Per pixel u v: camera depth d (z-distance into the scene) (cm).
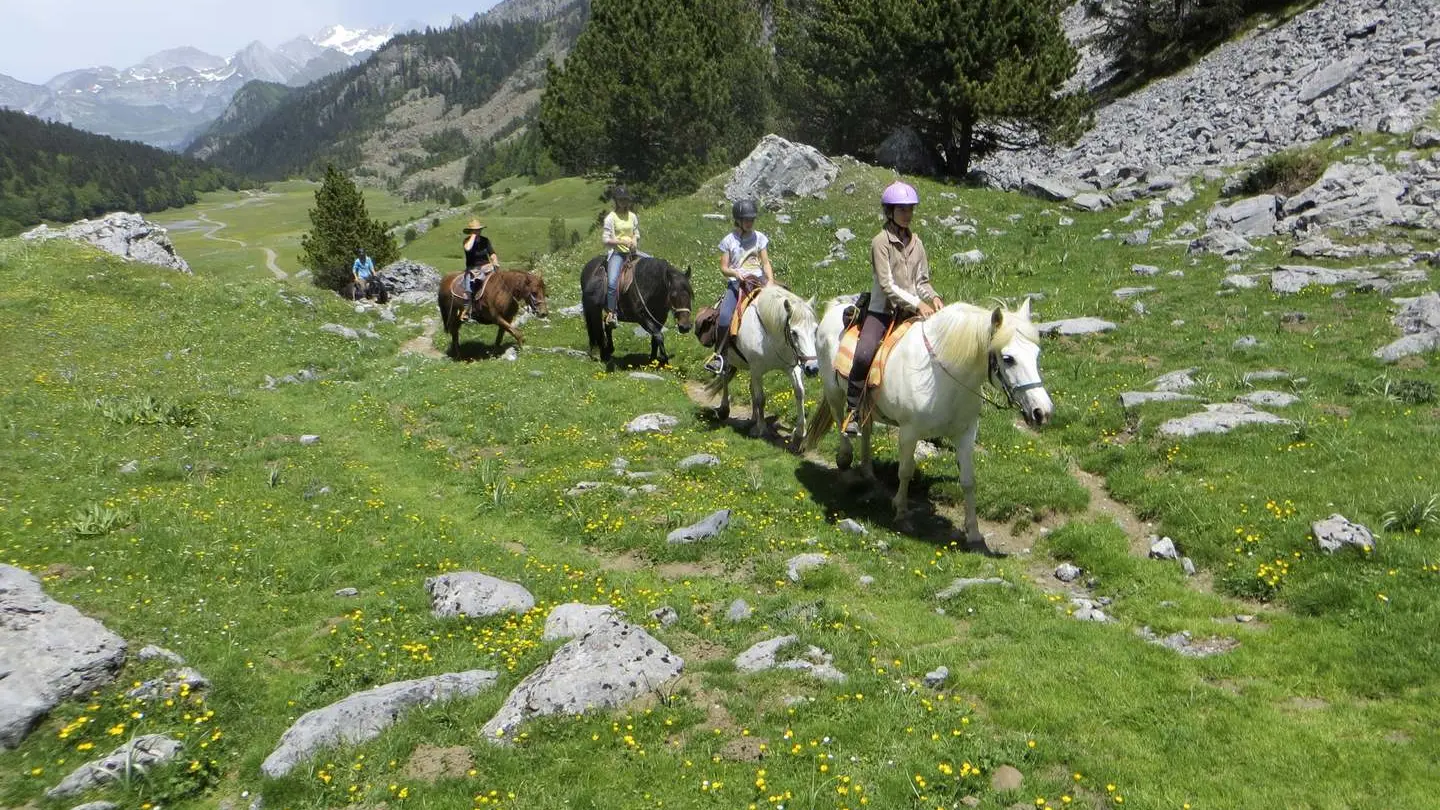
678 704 625
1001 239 2328
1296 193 2125
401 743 602
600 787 547
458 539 1023
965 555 887
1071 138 3062
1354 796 500
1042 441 1178
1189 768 536
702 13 4762
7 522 988
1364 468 915
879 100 3262
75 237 2834
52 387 1556
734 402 1532
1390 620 677
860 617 760
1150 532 925
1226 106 3084
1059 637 710
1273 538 823
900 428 934
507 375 1741
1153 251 2041
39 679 655
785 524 993
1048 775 541
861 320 997
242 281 2669
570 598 852
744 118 4831
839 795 519
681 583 870
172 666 718
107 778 579
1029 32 3052
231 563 928
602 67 4669
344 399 1673
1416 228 1797
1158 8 4425
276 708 684
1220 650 690
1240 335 1424
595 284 1756
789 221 2720
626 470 1200
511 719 621
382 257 5116
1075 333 1537
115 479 1162
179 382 1697
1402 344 1248
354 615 823
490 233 16425
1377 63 2697
